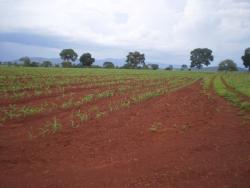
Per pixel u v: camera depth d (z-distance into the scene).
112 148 9.04
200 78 55.91
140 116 14.00
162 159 8.03
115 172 7.13
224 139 10.04
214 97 22.16
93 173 7.09
